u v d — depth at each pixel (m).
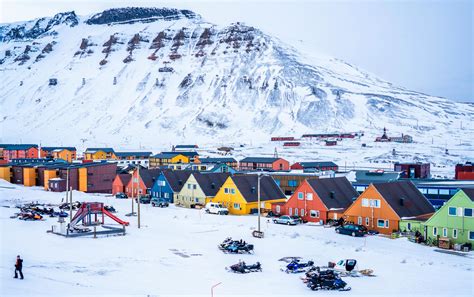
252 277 40.00
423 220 58.69
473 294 35.12
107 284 36.38
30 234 56.44
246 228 63.84
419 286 37.34
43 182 119.69
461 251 50.62
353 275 40.66
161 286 36.47
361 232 58.59
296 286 37.25
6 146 193.62
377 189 62.22
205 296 33.81
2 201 89.94
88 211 60.56
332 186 73.19
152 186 98.19
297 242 54.59
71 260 44.09
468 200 51.91
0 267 39.41
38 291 32.81
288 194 101.31
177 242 54.31
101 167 114.31
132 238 55.81
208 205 80.25
